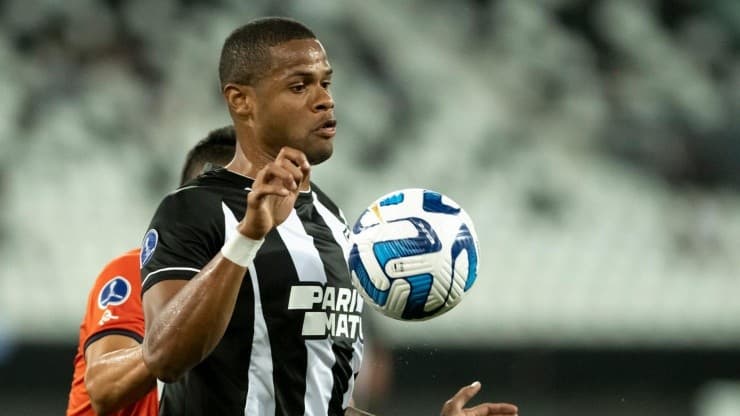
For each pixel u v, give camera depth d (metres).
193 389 12.04
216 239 11.87
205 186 12.26
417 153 42.91
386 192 41.62
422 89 44.94
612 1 49.12
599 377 39.22
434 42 46.62
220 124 42.53
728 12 49.81
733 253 42.25
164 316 10.45
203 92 43.25
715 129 45.88
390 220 12.32
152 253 11.66
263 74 11.91
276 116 11.91
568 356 39.12
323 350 12.44
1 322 36.50
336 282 12.62
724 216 43.09
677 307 40.44
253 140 12.28
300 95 11.91
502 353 38.41
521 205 42.38
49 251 38.53
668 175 44.41
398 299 12.18
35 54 43.03
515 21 47.97
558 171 43.44
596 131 45.25
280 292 12.10
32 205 39.34
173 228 11.76
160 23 44.56
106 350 13.15
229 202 12.09
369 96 44.22
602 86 47.00
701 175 44.75
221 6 45.34
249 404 12.02
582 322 39.62
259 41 11.98
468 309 38.81
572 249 41.47
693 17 49.47
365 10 46.56
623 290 40.56
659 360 39.72
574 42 48.06
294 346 12.20
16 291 37.38
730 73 48.22
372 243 12.24
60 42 43.47
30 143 40.72
